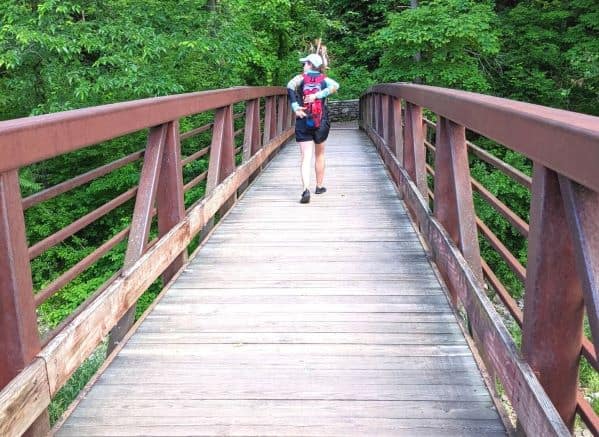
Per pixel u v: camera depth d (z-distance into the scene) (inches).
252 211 229.6
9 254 76.8
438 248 151.4
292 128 499.5
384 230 199.5
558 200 74.1
